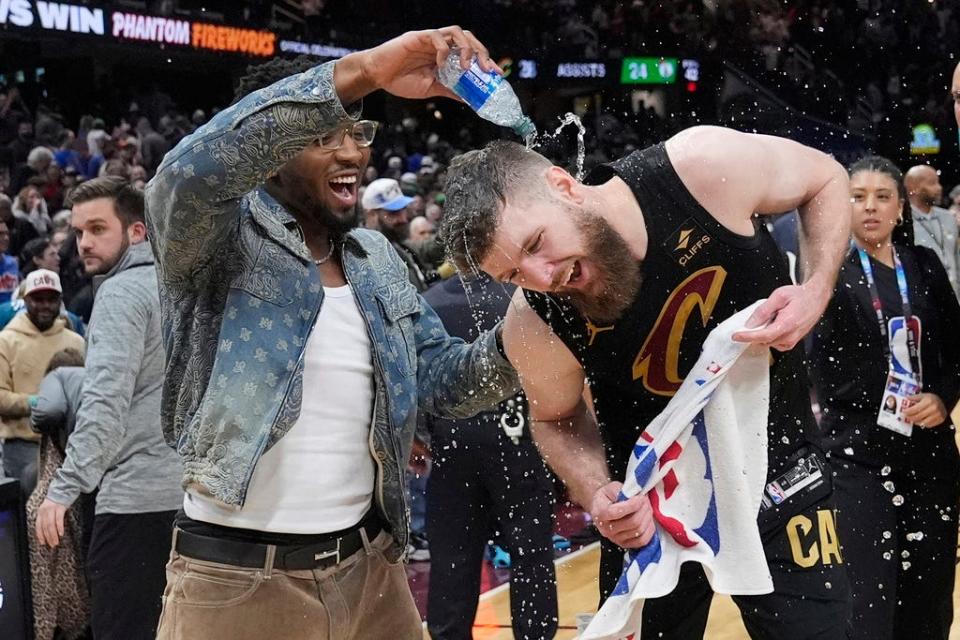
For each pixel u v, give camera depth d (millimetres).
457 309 3607
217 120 1787
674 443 2090
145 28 13477
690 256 1998
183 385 1997
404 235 5445
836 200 2143
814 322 2018
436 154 16812
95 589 3168
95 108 14352
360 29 16516
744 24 17516
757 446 2104
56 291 4785
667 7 17688
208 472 1923
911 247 3268
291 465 2004
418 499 5816
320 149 1969
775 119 17375
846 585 2215
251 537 2000
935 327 3197
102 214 3436
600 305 1984
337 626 2074
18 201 9766
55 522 3033
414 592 5180
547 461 2287
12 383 4707
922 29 17281
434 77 1853
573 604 4773
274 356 1937
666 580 2061
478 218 1871
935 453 3174
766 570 2082
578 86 17484
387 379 2076
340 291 2086
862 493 3162
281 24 15383
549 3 17781
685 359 2105
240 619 1995
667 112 17422
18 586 3275
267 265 1971
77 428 3049
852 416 3203
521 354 2117
